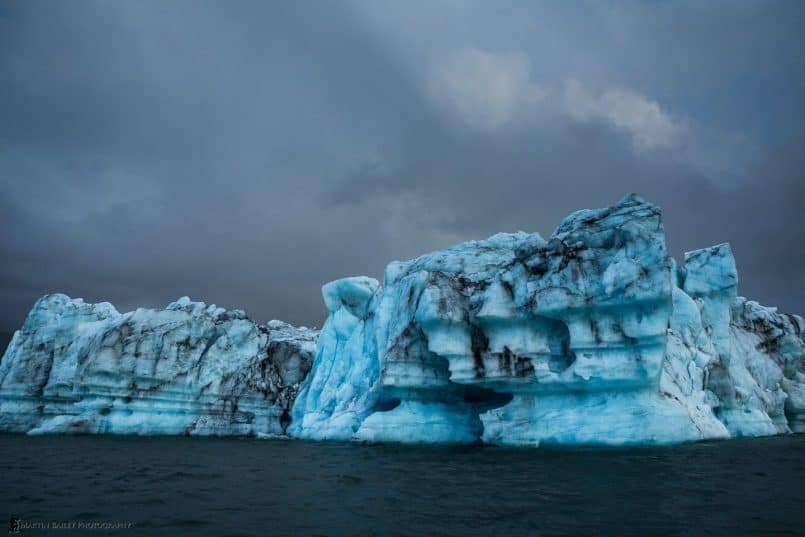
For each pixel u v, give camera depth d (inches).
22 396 1761.8
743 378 1457.9
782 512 503.5
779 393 1576.0
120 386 1562.5
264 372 1761.8
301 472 796.0
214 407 1651.1
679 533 436.8
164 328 1647.4
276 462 918.4
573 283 1055.0
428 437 1198.9
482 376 1115.9
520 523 473.7
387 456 976.3
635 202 1135.6
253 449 1167.6
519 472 742.5
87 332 1776.6
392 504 558.3
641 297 971.9
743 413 1365.7
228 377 1706.4
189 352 1663.4
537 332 1112.8
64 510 534.9
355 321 1581.0
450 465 827.4
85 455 1037.8
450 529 457.4
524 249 1220.5
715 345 1421.0
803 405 1622.8
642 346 983.6
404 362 1217.4
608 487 625.3
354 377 1465.3
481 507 537.3
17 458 974.4
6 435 1551.4
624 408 989.8
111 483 704.4
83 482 710.5
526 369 1083.9
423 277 1240.8
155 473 794.8
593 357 1017.5
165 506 557.0
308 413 1549.0
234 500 588.4
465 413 1269.7
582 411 1023.0
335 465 868.0
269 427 1672.0
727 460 823.1
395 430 1202.6
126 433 1555.1
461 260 1359.5
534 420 1070.4
